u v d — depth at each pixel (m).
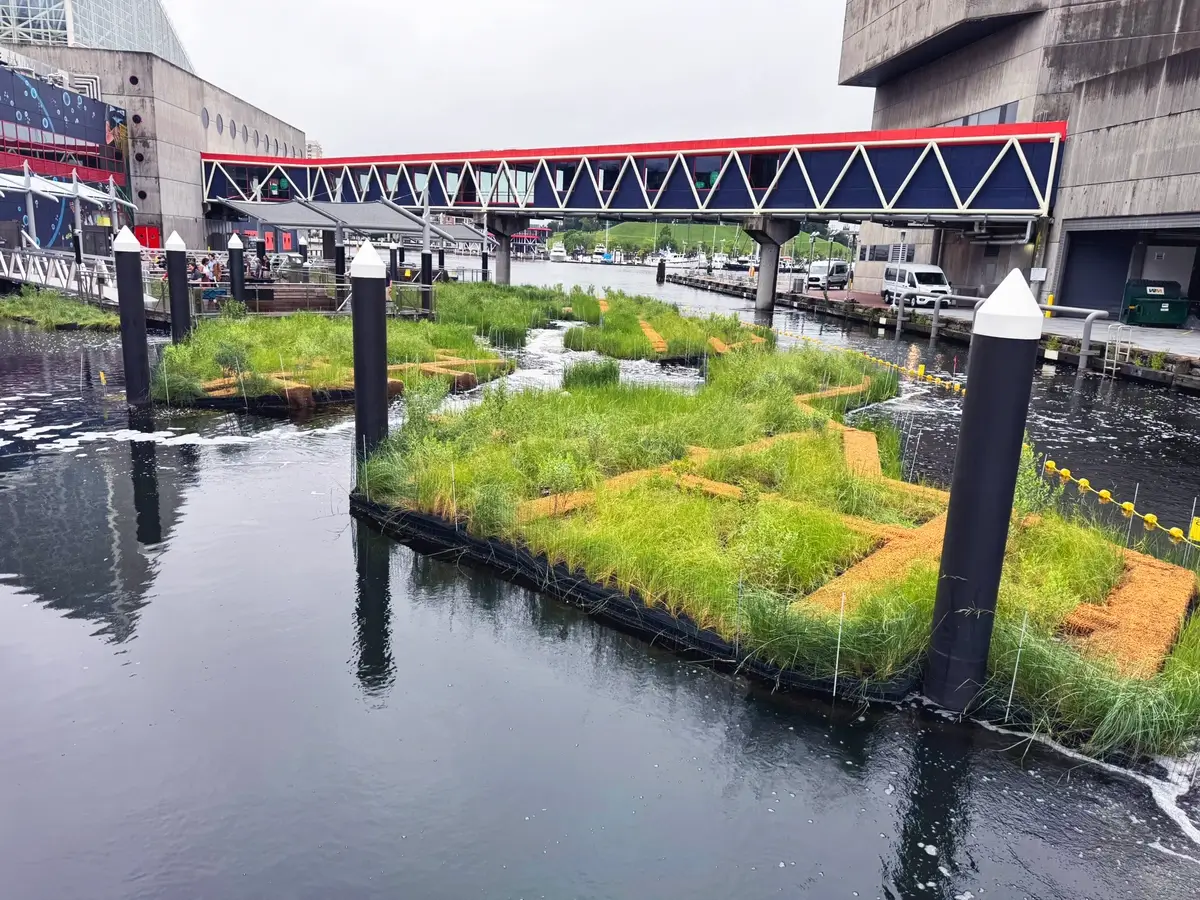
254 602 6.52
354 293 8.73
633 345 21.27
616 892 3.76
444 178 49.53
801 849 4.06
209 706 5.11
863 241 56.41
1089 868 3.95
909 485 9.32
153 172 52.72
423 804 4.30
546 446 9.38
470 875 3.84
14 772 4.45
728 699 5.33
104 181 48.56
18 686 5.26
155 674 5.45
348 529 8.06
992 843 4.11
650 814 4.27
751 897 3.75
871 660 5.34
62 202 41.75
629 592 6.39
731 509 7.94
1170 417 16.16
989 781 4.55
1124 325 29.75
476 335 23.41
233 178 58.84
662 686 5.47
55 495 8.84
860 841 4.12
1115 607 6.05
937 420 15.05
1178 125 25.83
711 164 39.53
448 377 15.13
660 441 10.14
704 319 30.31
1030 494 7.95
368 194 53.88
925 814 4.31
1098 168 29.59
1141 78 27.39
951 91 43.72
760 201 38.53
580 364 16.05
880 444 11.95
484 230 47.72
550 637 6.10
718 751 4.81
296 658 5.71
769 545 6.70
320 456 10.48
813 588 6.41
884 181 34.69
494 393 12.15
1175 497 10.51
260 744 4.75
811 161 36.47
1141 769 4.66
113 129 50.19
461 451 9.35
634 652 5.90
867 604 5.71
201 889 3.73
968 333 28.06
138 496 8.86
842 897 3.77
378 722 5.00
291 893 3.72
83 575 6.92
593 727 5.02
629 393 13.90
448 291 32.47
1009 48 38.09
